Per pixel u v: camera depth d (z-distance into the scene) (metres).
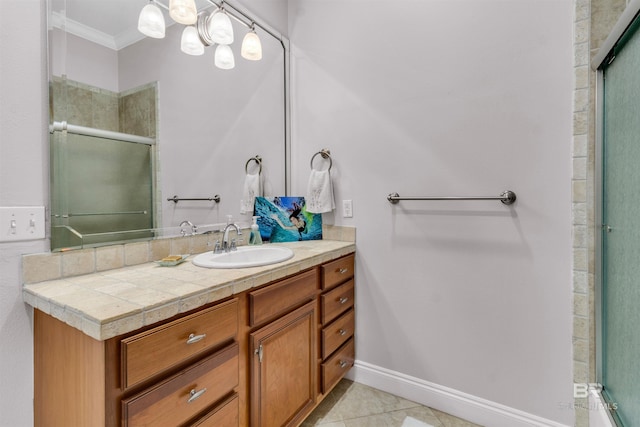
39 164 1.05
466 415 1.57
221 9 1.61
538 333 1.40
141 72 1.36
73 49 1.14
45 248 1.06
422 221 1.68
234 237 1.79
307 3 2.06
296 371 1.38
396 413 1.62
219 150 1.72
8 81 0.99
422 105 1.67
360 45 1.87
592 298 1.28
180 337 0.88
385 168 1.79
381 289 1.82
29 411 1.02
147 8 1.38
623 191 1.06
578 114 1.30
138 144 1.35
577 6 1.29
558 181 1.35
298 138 2.11
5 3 0.99
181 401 0.88
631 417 1.00
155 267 1.25
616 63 1.10
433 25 1.64
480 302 1.54
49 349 0.94
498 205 1.49
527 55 1.41
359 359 1.90
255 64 1.92
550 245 1.37
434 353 1.66
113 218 1.25
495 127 1.49
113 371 0.75
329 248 1.68
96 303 0.83
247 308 1.13
